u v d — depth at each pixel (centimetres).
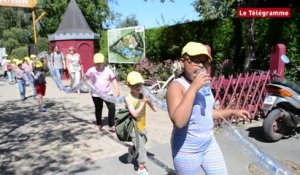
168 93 288
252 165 543
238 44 1284
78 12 2338
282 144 664
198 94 296
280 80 689
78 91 1444
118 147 664
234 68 1283
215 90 791
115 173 529
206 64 292
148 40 1844
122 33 1912
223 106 806
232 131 404
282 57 810
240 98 826
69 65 1559
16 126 871
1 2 2802
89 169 550
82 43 2227
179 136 304
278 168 369
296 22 1067
